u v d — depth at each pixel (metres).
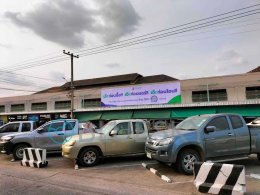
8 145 13.32
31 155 11.65
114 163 11.66
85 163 11.05
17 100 44.19
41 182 8.59
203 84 28.39
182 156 9.09
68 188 7.80
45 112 39.75
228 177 6.77
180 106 27.12
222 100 27.39
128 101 30.48
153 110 28.78
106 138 11.43
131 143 11.76
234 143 9.76
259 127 10.48
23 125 16.34
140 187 7.71
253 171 9.35
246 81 26.50
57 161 12.66
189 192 7.10
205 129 9.48
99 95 34.94
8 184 8.38
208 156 9.35
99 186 7.94
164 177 8.44
